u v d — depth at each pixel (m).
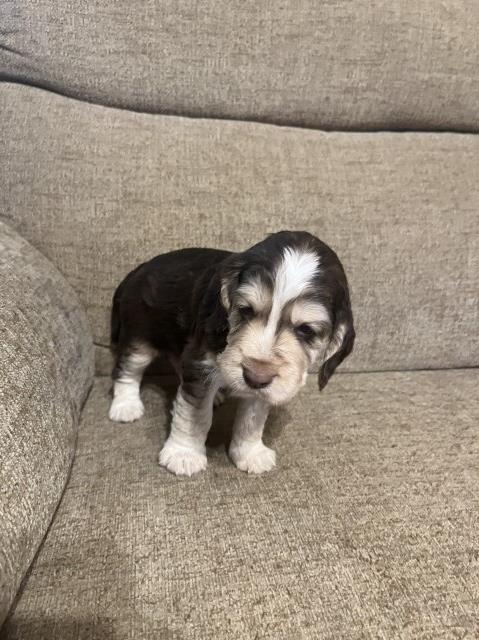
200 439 0.39
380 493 0.37
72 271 0.48
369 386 0.51
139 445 0.41
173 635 0.26
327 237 0.51
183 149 0.50
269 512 0.34
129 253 0.48
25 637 0.26
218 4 0.49
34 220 0.47
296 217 0.50
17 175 0.46
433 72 0.54
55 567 0.30
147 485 0.36
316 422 0.44
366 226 0.52
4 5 0.46
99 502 0.34
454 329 0.54
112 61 0.48
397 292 0.52
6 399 0.29
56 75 0.48
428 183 0.54
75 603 0.28
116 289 0.47
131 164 0.48
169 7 0.49
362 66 0.53
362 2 0.52
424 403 0.48
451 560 0.32
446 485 0.38
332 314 0.36
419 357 0.55
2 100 0.47
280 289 0.34
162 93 0.50
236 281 0.35
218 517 0.34
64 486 0.33
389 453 0.41
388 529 0.34
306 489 0.37
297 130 0.54
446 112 0.56
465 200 0.54
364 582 0.30
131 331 0.44
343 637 0.27
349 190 0.52
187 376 0.38
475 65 0.55
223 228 0.49
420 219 0.53
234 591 0.29
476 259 0.54
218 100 0.52
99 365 0.50
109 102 0.50
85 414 0.44
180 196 0.49
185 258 0.43
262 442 0.41
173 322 0.42
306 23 0.51
